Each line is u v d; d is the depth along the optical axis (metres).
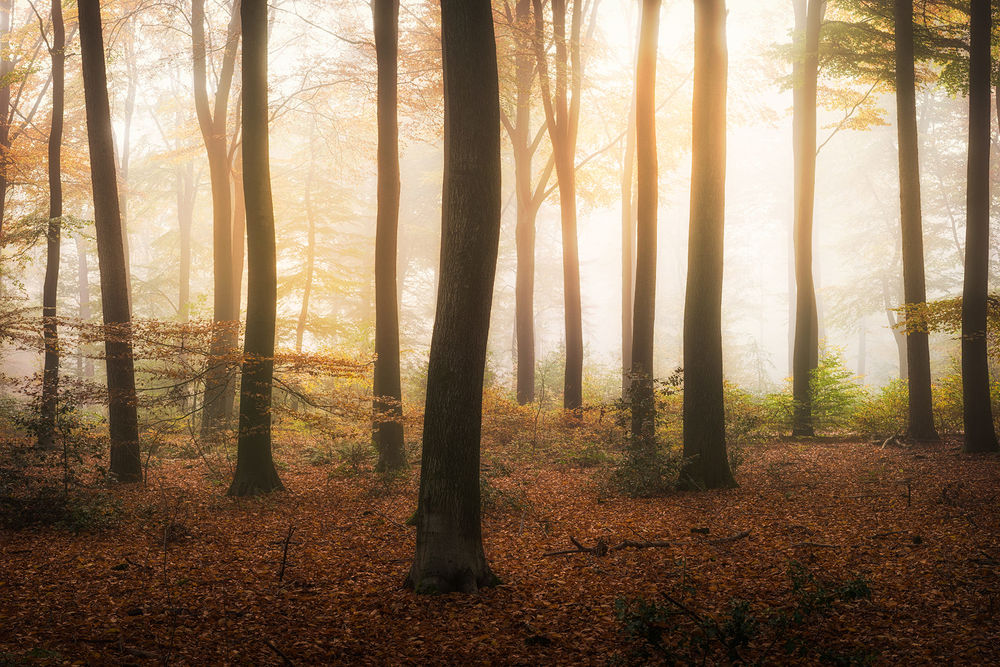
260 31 11.40
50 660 4.79
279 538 8.67
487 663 4.92
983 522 7.92
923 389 15.77
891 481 10.98
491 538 8.61
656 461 11.21
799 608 5.11
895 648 4.89
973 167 13.58
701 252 11.21
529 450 16.50
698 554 7.46
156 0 20.73
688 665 4.50
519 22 19.05
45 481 9.67
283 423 14.38
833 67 19.02
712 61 11.11
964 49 16.89
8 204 23.66
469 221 6.16
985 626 5.14
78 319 11.26
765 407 18.92
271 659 4.99
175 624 5.56
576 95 20.89
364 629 5.54
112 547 8.17
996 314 13.70
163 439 16.81
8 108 21.69
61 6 16.55
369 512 10.16
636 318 15.37
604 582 6.62
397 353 13.59
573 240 20.34
